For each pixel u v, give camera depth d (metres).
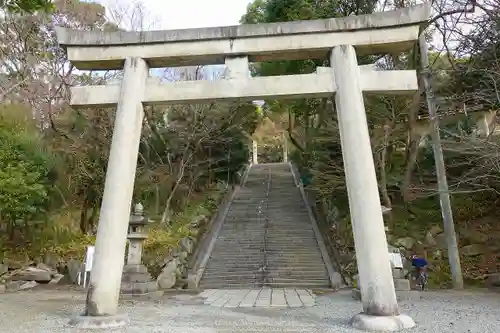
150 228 17.62
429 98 13.22
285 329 6.11
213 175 26.92
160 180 21.27
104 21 19.34
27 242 15.74
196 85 7.07
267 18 18.67
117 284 6.25
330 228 17.44
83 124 17.77
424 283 11.85
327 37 7.08
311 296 10.96
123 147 6.74
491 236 14.74
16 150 14.45
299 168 29.36
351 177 6.45
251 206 21.91
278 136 43.59
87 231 17.95
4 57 17.20
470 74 12.02
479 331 5.89
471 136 11.74
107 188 6.54
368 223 6.15
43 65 17.70
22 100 16.89
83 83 17.95
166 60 7.41
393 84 6.89
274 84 6.98
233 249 16.52
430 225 16.02
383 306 5.89
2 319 7.00
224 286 13.81
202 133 20.58
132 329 5.95
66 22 18.09
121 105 6.99
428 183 17.92
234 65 7.13
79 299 10.21
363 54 7.50
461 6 12.33
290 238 17.19
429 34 15.02
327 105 19.80
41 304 9.21
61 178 16.97
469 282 12.88
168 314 7.88
